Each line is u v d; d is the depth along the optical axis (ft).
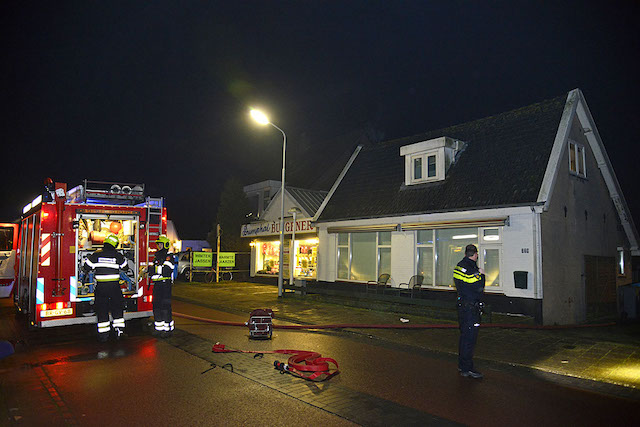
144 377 22.06
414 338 32.50
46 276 29.17
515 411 18.20
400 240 52.44
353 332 34.88
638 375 23.45
